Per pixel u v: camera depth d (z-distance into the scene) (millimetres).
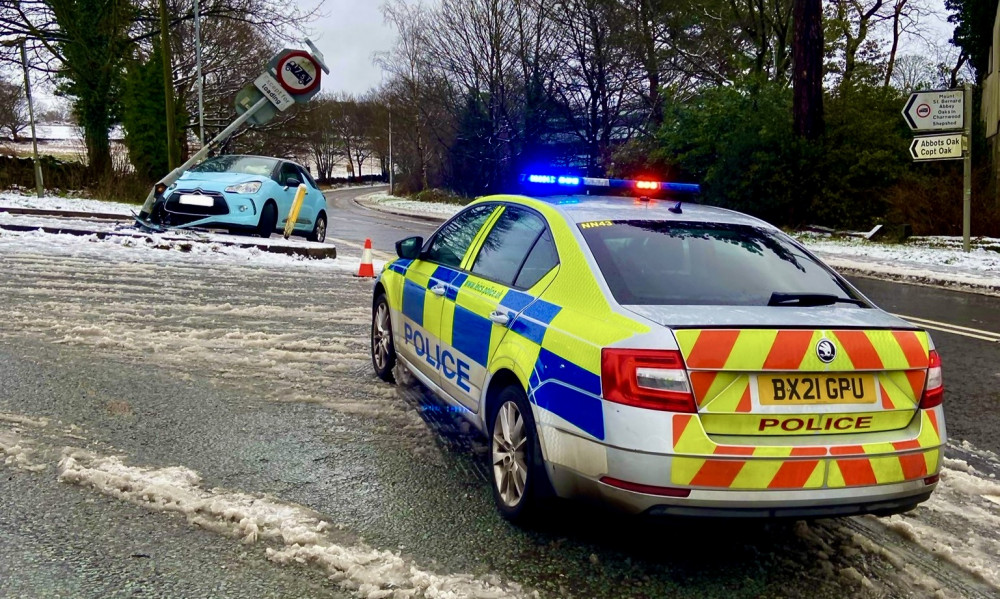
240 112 12336
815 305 3383
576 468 3143
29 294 8078
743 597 3096
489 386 3916
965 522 3914
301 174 15516
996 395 6289
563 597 3031
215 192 12938
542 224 4082
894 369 3152
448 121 50781
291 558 3201
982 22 30109
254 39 39750
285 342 6883
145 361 6008
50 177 25141
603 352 3049
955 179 19938
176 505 3613
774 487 2941
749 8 31297
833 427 3057
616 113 41719
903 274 13664
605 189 4973
